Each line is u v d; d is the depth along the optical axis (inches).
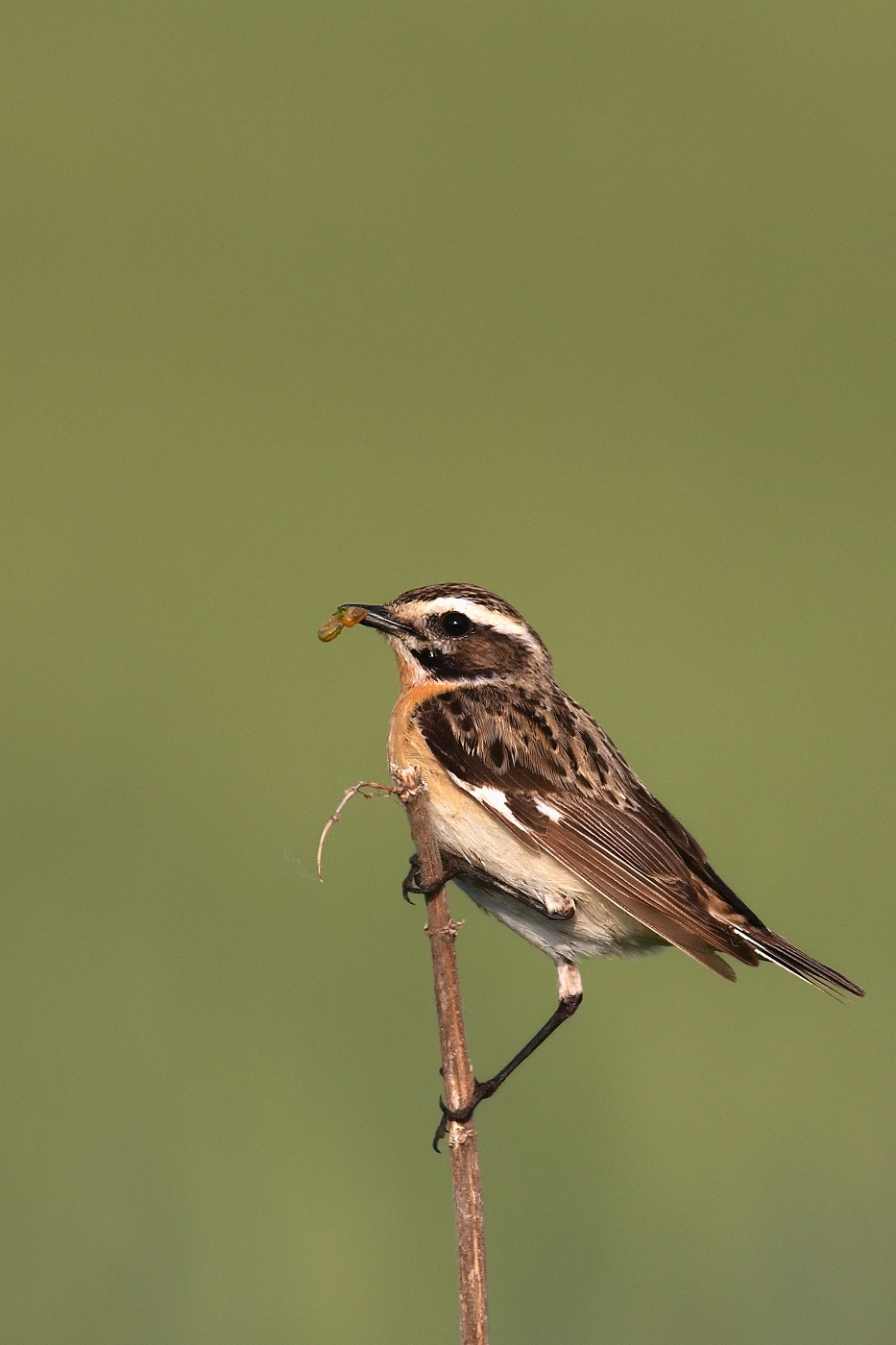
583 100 1026.7
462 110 991.6
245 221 925.2
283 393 788.0
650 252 932.0
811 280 911.0
